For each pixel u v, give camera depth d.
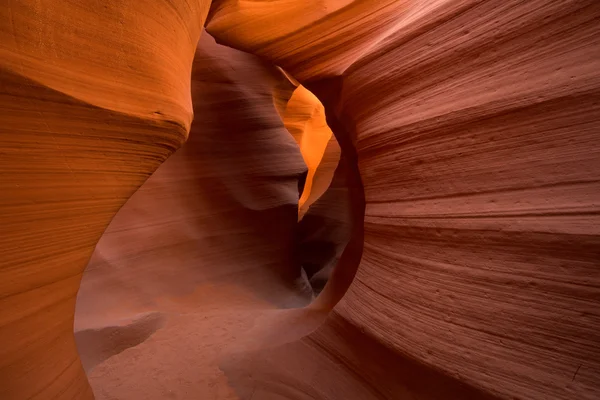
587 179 1.41
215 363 3.22
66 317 1.57
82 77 1.16
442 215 1.99
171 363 3.26
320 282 7.81
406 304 2.16
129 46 1.34
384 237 2.50
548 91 1.56
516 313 1.59
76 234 1.40
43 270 1.31
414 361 2.05
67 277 1.48
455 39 2.07
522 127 1.65
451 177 1.98
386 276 2.40
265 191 6.98
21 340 1.28
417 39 2.37
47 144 1.11
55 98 1.07
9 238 1.12
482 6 1.92
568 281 1.43
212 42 7.13
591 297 1.36
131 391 2.86
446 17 2.14
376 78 2.77
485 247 1.75
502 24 1.80
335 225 8.03
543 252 1.51
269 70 7.59
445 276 1.94
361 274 2.71
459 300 1.84
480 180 1.81
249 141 7.04
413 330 2.08
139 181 1.57
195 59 6.82
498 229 1.69
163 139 1.54
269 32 4.11
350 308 2.67
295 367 2.95
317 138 13.92
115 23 1.28
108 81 1.26
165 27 1.57
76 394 1.68
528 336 1.54
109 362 3.29
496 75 1.80
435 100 2.15
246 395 2.78
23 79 0.97
